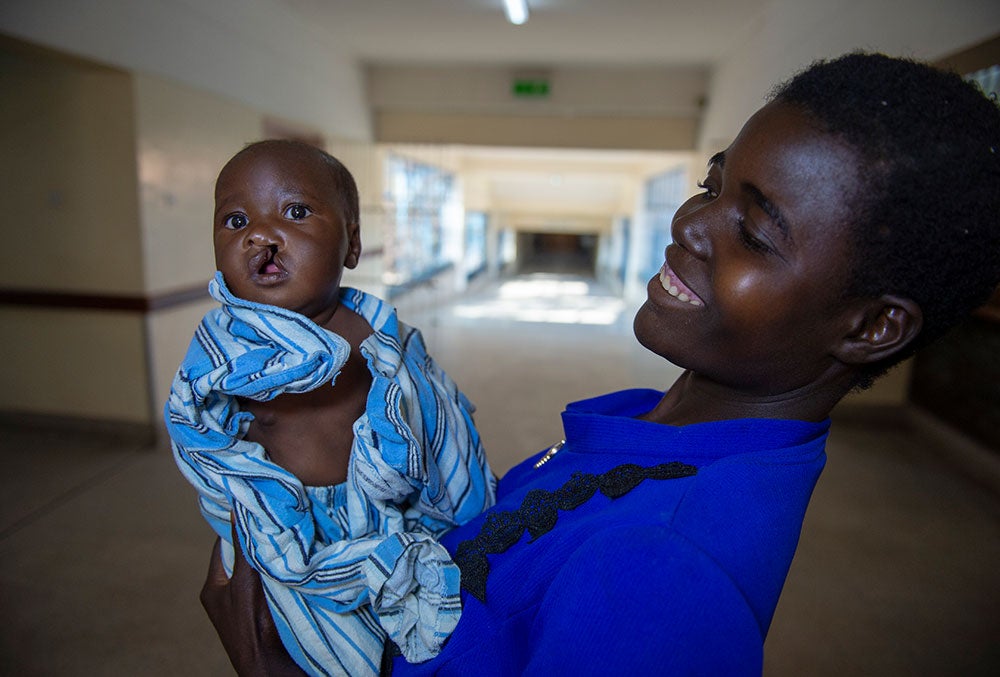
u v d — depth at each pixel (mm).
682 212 556
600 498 498
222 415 585
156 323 3156
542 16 4203
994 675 1715
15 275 3176
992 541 2457
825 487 2906
